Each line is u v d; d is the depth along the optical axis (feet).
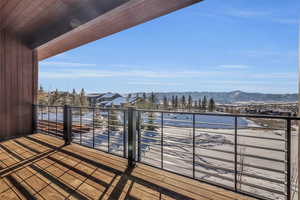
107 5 8.78
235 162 6.14
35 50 15.12
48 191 5.99
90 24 10.71
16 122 13.76
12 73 13.55
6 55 13.16
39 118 14.96
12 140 12.37
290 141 4.99
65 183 6.49
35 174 7.18
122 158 8.91
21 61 14.10
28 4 9.42
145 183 6.53
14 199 5.57
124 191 6.01
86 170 7.54
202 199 5.61
